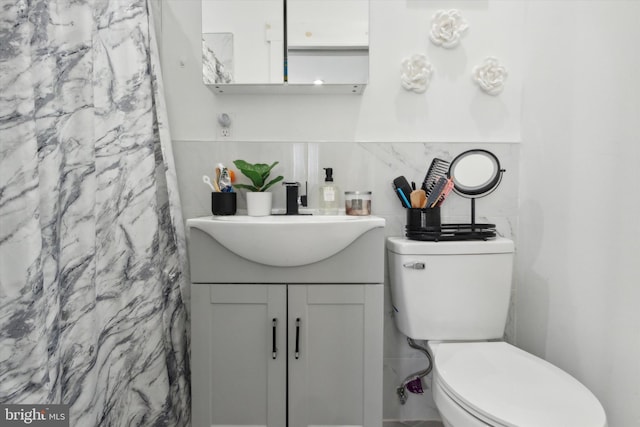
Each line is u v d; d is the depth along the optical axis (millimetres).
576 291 1196
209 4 1431
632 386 985
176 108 1508
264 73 1424
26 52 798
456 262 1289
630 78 999
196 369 1169
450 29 1496
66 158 984
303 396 1169
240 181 1521
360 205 1424
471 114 1529
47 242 880
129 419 1243
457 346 1235
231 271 1159
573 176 1212
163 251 1396
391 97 1524
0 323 797
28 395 813
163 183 1422
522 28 1520
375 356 1167
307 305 1163
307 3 1428
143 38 1304
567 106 1241
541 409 884
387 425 1549
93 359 1021
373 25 1516
